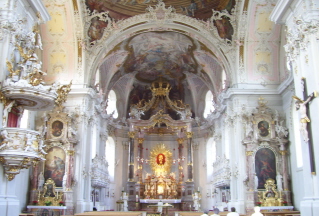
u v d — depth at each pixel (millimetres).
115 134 31781
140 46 27141
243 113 22422
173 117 33625
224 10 22281
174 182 31641
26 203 20562
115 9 22562
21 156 11469
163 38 26203
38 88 11852
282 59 22594
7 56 11695
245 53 22828
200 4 22547
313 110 12109
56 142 21578
